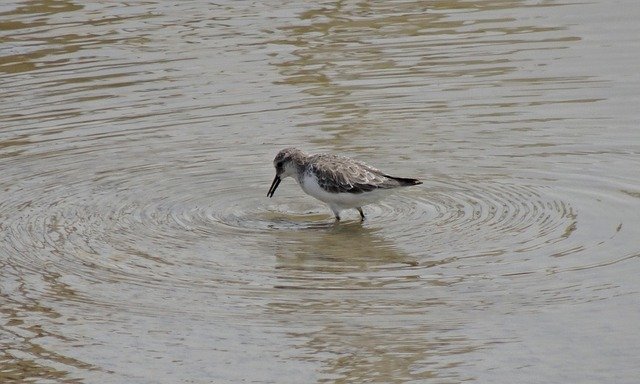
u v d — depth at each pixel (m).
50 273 13.87
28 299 13.18
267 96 20.62
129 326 12.45
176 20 24.83
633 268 13.45
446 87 20.84
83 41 23.61
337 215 15.62
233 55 22.64
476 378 11.16
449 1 25.86
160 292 13.25
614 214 15.23
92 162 17.89
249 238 14.97
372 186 15.22
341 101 20.33
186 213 15.91
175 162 17.86
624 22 23.91
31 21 24.89
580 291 12.91
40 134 19.11
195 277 13.66
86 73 21.89
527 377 11.15
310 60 22.38
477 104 20.00
